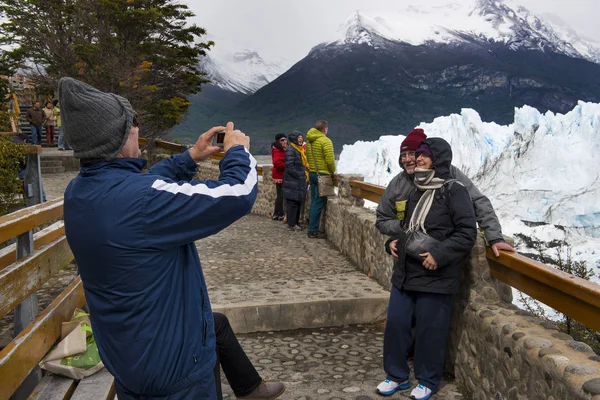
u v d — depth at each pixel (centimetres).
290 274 654
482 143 5638
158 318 160
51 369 283
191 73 2967
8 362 222
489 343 309
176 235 159
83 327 300
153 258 158
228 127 188
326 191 877
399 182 367
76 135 161
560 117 5284
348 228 743
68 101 159
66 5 2662
